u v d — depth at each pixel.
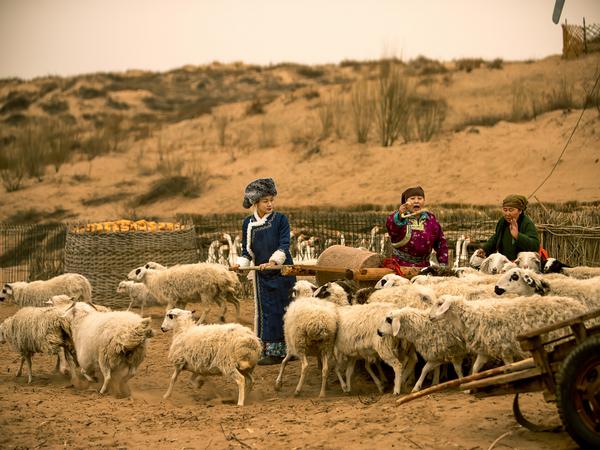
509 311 8.15
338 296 10.08
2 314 15.83
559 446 6.48
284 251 10.88
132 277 13.96
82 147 42.84
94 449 7.29
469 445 6.64
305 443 7.04
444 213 22.94
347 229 21.23
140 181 36.84
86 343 9.82
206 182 35.38
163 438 7.52
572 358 5.98
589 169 27.80
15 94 63.47
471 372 9.37
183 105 66.50
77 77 70.12
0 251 23.91
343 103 42.06
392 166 32.50
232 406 8.84
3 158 40.25
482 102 41.19
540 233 14.35
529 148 30.42
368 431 7.19
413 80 46.88
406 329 8.66
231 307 16.06
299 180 33.62
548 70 43.28
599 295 8.70
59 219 33.16
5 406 8.79
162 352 12.31
